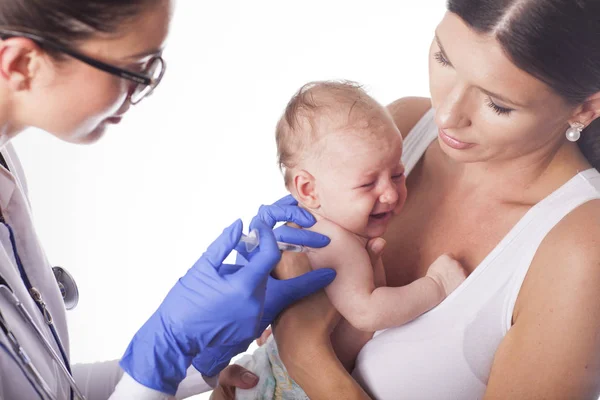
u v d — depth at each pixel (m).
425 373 1.40
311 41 3.32
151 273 3.56
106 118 1.17
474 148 1.32
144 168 3.47
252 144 3.44
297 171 1.48
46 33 1.00
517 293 1.33
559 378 1.25
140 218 3.52
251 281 1.28
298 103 1.47
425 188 1.58
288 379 1.50
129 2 1.00
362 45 3.32
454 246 1.48
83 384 1.54
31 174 3.42
